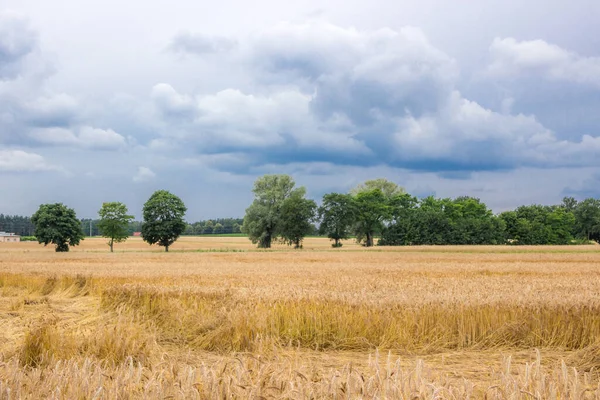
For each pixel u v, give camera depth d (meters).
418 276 25.12
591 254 60.88
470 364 9.12
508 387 5.03
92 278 23.14
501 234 113.94
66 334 9.77
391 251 78.75
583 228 134.88
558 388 5.19
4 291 22.52
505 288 17.16
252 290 15.73
